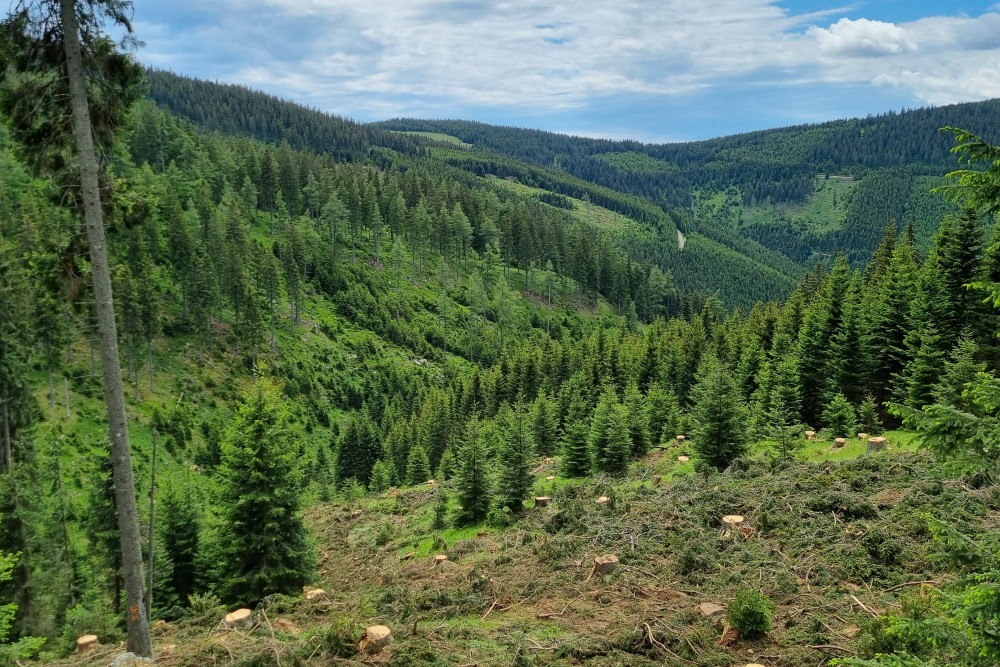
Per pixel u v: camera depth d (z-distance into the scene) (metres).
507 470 22.86
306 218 114.81
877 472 15.91
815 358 34.28
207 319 76.81
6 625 10.37
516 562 15.20
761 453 25.20
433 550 19.81
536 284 140.38
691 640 9.70
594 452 29.97
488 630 11.17
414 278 125.62
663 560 13.54
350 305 105.31
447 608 12.45
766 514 14.38
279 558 16.78
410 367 98.69
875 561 11.63
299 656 9.82
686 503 16.73
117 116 10.66
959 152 5.97
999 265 25.23
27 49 9.58
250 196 117.31
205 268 78.19
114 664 10.26
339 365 90.62
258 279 91.12
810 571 11.74
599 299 146.00
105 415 55.50
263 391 17.97
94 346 62.66
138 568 10.82
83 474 45.53
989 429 5.94
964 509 12.59
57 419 51.66
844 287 35.97
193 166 115.94
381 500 32.69
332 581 18.28
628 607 11.49
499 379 72.75
